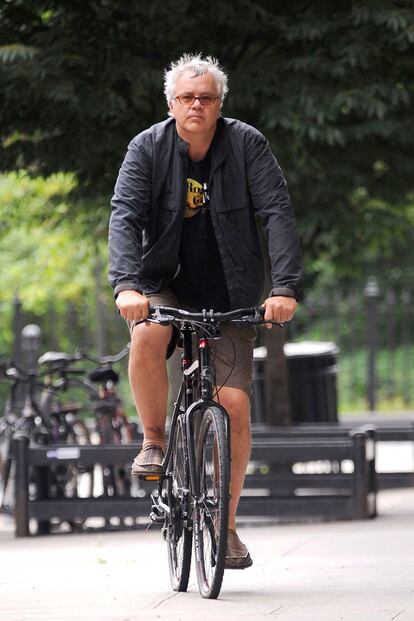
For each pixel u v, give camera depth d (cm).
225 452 1359
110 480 2794
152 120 2414
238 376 1498
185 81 1428
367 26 2342
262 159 1461
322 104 2320
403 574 1655
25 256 5084
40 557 2072
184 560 1498
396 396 6100
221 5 2300
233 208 1462
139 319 1359
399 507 2733
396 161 2652
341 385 6384
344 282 6825
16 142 2467
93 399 2902
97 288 5088
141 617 1350
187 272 1496
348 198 3019
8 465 2958
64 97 2212
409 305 5938
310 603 1418
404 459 4012
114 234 1420
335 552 1941
